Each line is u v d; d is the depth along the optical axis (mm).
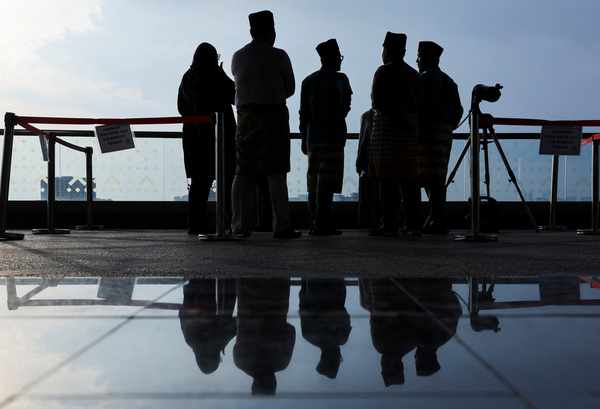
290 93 3850
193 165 4238
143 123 3723
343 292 1260
